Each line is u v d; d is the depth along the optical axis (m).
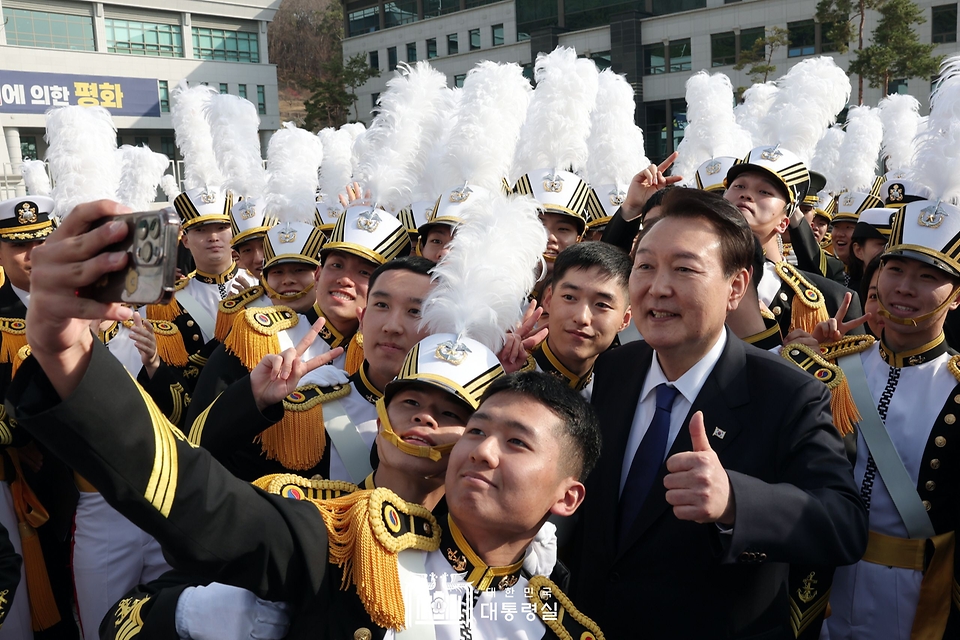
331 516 1.71
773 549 1.88
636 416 2.39
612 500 2.27
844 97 5.23
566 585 2.06
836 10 27.89
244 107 5.52
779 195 3.97
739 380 2.25
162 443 1.40
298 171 4.69
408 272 2.64
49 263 1.16
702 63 34.97
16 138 32.75
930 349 2.95
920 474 2.82
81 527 3.64
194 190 5.50
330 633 1.61
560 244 4.59
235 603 1.70
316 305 3.53
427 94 4.38
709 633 2.08
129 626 1.81
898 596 2.79
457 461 1.75
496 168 4.29
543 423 1.75
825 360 2.97
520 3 40.28
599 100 5.52
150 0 39.28
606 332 2.92
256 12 42.66
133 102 39.34
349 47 47.75
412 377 1.95
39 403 1.28
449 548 1.78
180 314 5.16
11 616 3.26
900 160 7.89
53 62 37.09
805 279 4.06
